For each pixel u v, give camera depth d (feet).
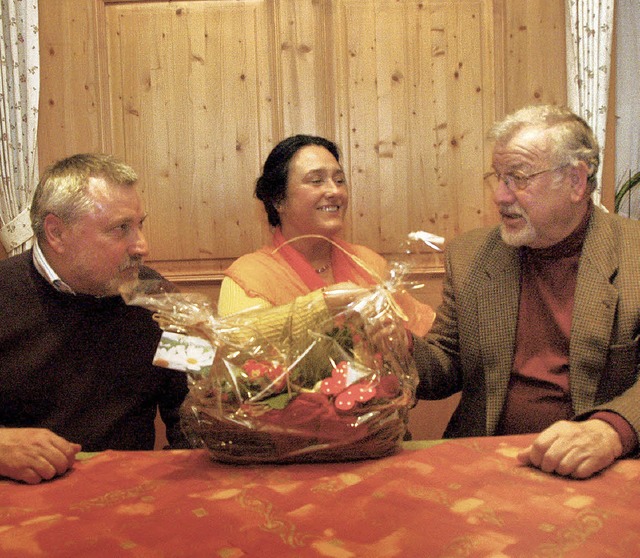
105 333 5.00
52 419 4.88
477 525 2.75
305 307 3.53
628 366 4.99
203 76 9.82
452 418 5.75
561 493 3.06
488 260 5.54
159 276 5.60
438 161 9.82
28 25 9.51
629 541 2.61
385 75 9.76
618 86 10.43
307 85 9.78
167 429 5.32
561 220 5.05
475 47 9.70
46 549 2.64
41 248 4.83
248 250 9.97
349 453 3.48
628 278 5.04
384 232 9.88
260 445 3.45
